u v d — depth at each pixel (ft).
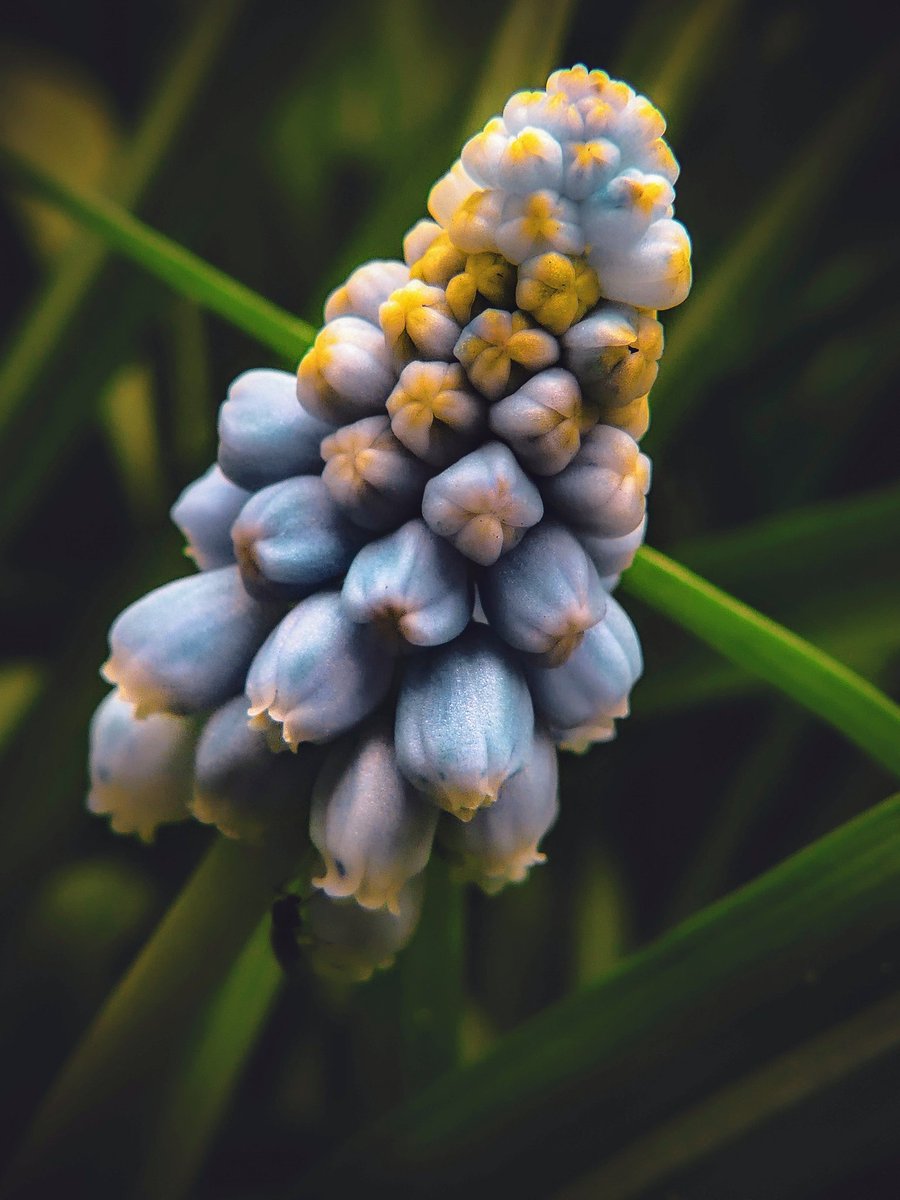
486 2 0.46
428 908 0.38
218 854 0.33
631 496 0.31
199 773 0.32
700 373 0.44
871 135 0.45
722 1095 0.35
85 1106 0.33
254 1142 0.44
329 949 0.33
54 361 0.43
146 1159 0.39
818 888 0.35
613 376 0.30
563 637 0.31
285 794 0.32
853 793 0.46
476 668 0.31
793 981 0.35
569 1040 0.35
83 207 0.38
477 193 0.30
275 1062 0.47
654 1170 0.35
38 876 0.42
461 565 0.31
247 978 0.41
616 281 0.31
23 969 0.44
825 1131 0.35
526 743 0.31
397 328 0.31
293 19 0.43
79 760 0.42
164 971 0.33
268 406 0.32
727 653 0.35
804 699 0.35
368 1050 0.43
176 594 0.32
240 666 0.32
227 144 0.44
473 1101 0.36
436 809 0.32
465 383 0.31
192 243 0.44
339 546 0.32
